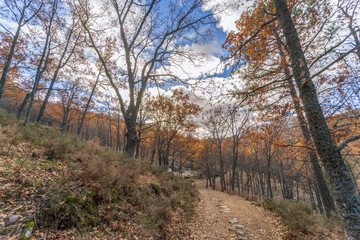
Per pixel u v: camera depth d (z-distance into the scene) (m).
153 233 4.22
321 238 4.90
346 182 2.57
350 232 2.37
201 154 32.03
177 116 19.73
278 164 16.97
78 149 6.37
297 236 5.14
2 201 2.96
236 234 5.58
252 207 9.08
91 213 3.67
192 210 6.99
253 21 5.23
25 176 3.74
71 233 3.04
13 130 5.69
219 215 7.47
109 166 5.46
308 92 3.11
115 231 3.65
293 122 6.02
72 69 16.72
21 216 2.82
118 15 10.24
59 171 4.51
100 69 18.61
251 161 26.28
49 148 5.48
